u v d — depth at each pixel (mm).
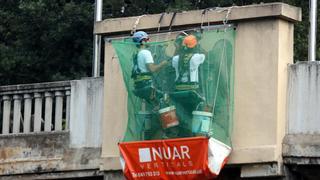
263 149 19109
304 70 19297
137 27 20688
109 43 21141
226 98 19562
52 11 32281
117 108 20891
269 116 19172
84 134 21578
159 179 19781
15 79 32969
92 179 21812
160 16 20422
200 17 19953
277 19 19312
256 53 19438
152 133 20156
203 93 19656
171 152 19609
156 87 20094
